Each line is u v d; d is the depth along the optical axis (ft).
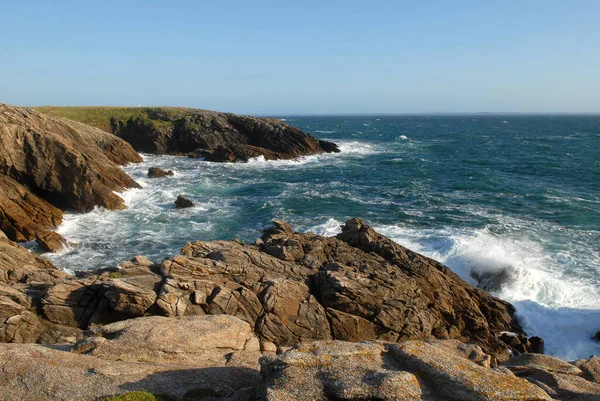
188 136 289.53
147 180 197.16
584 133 590.55
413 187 193.98
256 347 52.49
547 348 79.41
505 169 249.34
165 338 48.47
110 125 296.92
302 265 84.12
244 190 184.85
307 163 268.62
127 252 112.68
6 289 66.74
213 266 75.15
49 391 36.68
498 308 86.74
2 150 139.64
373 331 72.79
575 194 181.47
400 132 605.73
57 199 147.02
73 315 65.10
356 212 150.10
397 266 89.30
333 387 32.76
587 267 102.27
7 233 119.75
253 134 302.25
